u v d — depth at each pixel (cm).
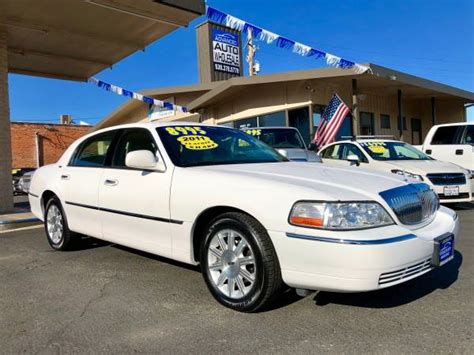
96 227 515
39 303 405
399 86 1717
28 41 1038
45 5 846
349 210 321
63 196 571
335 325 339
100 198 500
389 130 1984
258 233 348
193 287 438
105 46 1090
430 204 392
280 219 336
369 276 310
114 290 435
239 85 1622
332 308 370
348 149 1025
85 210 530
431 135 1151
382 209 333
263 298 349
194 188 395
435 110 2231
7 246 654
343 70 1426
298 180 363
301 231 325
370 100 1883
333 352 298
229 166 425
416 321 342
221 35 2233
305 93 1571
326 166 440
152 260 545
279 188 346
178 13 896
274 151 526
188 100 2022
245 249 362
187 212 397
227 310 374
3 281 473
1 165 980
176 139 460
